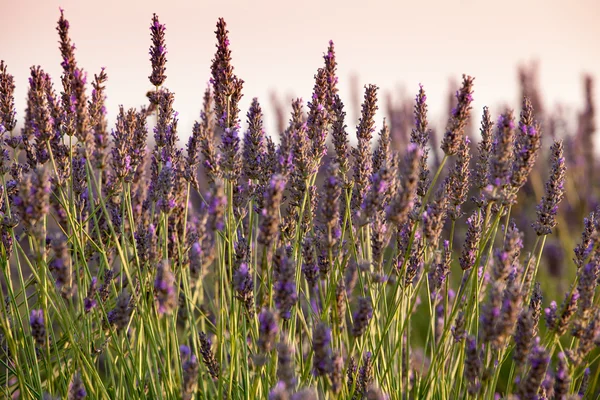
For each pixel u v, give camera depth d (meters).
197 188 4.21
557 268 8.81
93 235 4.82
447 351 4.17
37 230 3.26
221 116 4.46
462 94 3.50
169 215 4.31
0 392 4.23
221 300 3.66
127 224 4.78
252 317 3.79
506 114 3.53
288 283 3.27
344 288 3.49
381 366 4.37
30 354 4.02
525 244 10.44
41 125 4.04
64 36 4.21
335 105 4.49
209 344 3.90
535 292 4.08
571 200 11.39
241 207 4.37
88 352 3.72
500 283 3.15
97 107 4.02
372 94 4.33
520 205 11.17
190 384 3.35
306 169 4.17
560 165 4.16
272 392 2.64
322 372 3.04
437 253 4.11
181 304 4.56
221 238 4.16
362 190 4.35
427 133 4.71
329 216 3.45
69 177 4.53
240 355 4.16
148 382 4.25
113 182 4.77
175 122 4.50
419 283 3.85
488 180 3.87
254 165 4.25
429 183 4.69
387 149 4.55
